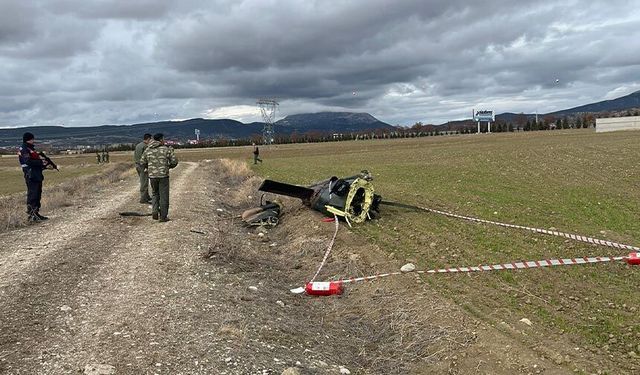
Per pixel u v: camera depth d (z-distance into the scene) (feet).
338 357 18.94
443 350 19.02
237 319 20.48
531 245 32.27
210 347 17.62
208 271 26.91
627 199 47.50
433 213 43.62
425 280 26.05
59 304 21.45
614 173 67.41
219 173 110.63
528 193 53.26
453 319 21.08
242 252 32.24
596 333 19.70
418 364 18.48
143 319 19.83
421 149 177.58
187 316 20.31
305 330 20.97
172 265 27.55
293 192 45.06
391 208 46.44
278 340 19.30
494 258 29.66
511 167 80.79
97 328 18.98
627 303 22.48
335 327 21.85
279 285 27.07
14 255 29.58
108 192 65.98
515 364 17.65
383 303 23.70
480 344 19.08
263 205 47.80
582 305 22.40
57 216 44.42
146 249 31.17
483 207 45.85
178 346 17.63
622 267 27.35
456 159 105.29
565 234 34.58
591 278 25.73
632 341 18.98
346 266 29.48
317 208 43.24
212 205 52.75
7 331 18.57
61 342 17.75
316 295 25.79
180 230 36.83
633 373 16.76
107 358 16.49
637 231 35.50
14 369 15.69
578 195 50.55
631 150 99.45
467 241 33.78
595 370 16.97
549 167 77.71
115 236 35.29
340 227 38.96
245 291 24.66
